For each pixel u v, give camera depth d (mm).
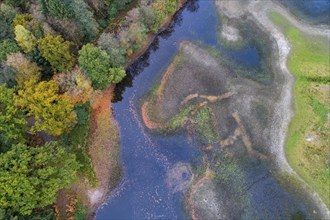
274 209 57594
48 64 65438
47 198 52812
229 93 67750
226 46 73625
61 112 58125
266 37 73562
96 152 63750
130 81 71625
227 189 59656
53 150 56438
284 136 62500
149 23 71688
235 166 61219
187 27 76875
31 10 68250
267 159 61219
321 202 56938
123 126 66438
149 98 69125
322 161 59625
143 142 64812
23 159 51844
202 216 58250
